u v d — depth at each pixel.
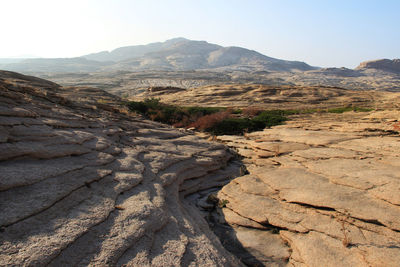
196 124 22.58
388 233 6.10
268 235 7.23
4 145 6.24
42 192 5.43
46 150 7.00
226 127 21.22
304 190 8.33
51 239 4.46
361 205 7.05
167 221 6.25
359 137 13.89
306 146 13.32
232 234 7.43
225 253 6.34
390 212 6.59
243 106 44.25
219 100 52.03
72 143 8.14
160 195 7.36
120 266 4.52
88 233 4.93
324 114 27.72
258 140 15.72
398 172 8.59
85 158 7.79
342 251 5.96
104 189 6.62
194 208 8.75
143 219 5.81
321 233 6.59
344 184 8.26
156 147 11.81
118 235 5.14
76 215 5.28
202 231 6.95
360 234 6.25
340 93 55.50
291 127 19.58
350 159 10.62
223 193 9.60
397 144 11.79
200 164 11.31
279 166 11.52
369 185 7.88
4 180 5.23
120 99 32.50
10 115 7.72
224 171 12.30
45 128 8.20
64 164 6.87
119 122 14.02
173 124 24.14
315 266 5.76
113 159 8.50
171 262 4.95
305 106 43.38
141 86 161.50
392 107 37.25
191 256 5.36
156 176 8.73
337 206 7.19
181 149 12.47
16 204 4.90
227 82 181.12
